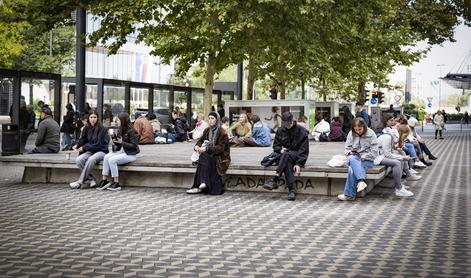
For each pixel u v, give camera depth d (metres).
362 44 32.81
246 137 23.06
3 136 21.38
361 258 8.28
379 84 48.53
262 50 28.64
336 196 14.39
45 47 52.28
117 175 15.03
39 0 25.20
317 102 38.41
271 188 14.21
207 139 14.59
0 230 9.95
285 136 14.13
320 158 16.48
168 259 8.11
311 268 7.70
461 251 8.76
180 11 26.67
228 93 41.81
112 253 8.42
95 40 26.30
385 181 17.48
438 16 40.75
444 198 14.23
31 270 7.42
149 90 31.16
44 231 9.92
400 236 9.82
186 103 35.00
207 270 7.55
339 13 28.03
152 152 18.25
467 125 88.50
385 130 17.98
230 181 15.16
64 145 24.48
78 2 24.62
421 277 7.32
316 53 28.69
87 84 26.97
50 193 14.37
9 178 17.47
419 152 22.27
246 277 7.23
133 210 12.11
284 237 9.66
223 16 24.77
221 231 10.09
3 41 33.31
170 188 15.45
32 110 22.56
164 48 28.34
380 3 29.25
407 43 35.22
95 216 11.38
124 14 24.98
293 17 26.95
